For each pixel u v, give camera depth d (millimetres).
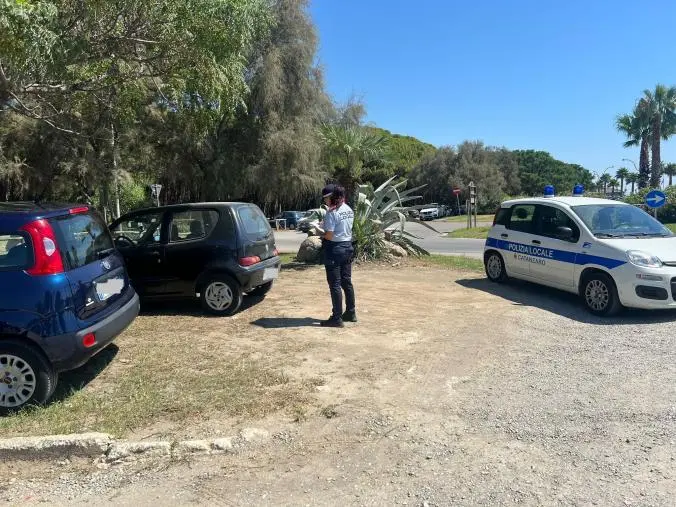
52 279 4160
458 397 4453
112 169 26562
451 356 5473
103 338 4492
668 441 3623
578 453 3504
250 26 8172
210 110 9773
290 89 31719
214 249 7004
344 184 14359
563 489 3100
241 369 5035
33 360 4145
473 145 66500
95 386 4648
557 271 8070
